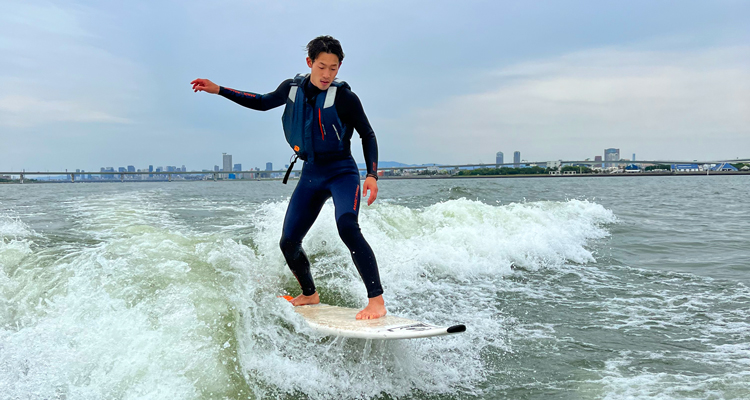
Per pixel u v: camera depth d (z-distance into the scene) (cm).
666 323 312
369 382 228
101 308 254
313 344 251
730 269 475
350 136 293
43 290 279
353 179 290
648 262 511
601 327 305
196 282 290
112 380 206
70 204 852
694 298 371
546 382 229
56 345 228
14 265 326
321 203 302
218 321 248
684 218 940
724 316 327
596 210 902
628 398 208
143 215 688
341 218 275
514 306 349
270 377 222
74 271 301
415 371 239
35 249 380
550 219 696
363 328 240
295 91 281
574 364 249
